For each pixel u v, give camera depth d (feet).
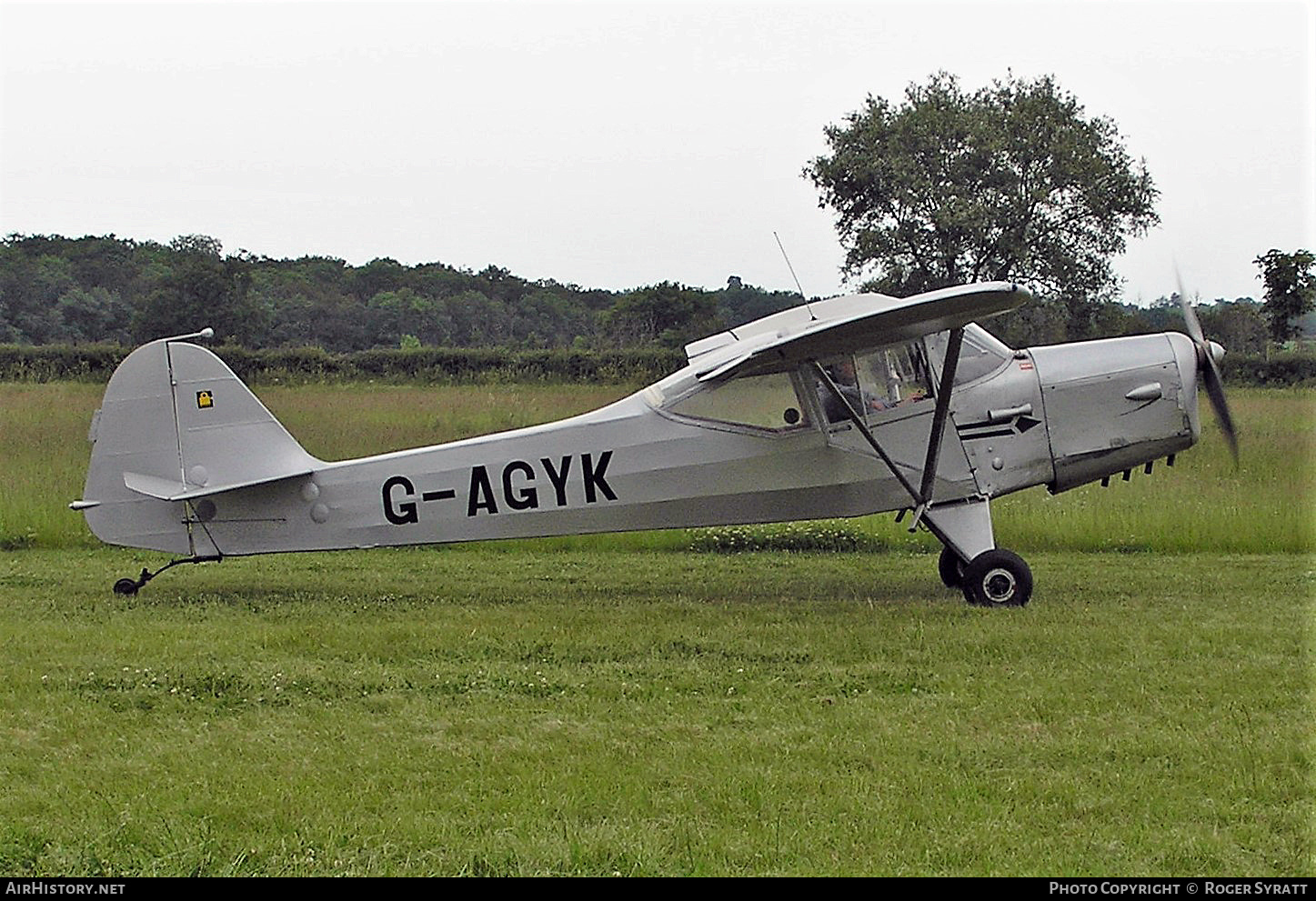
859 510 47.85
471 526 48.32
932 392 47.19
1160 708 31.07
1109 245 159.53
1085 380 47.83
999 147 158.61
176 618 44.47
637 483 47.75
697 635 40.47
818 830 23.22
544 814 24.11
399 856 22.24
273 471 48.70
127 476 48.83
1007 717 30.42
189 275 190.39
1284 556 59.98
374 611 45.88
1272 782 25.58
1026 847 22.47
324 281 253.65
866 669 35.42
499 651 38.32
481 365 146.92
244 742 28.94
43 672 35.32
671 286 195.00
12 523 64.49
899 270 160.15
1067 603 46.37
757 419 47.26
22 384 130.52
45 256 225.76
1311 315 126.00
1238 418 95.96
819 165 167.94
